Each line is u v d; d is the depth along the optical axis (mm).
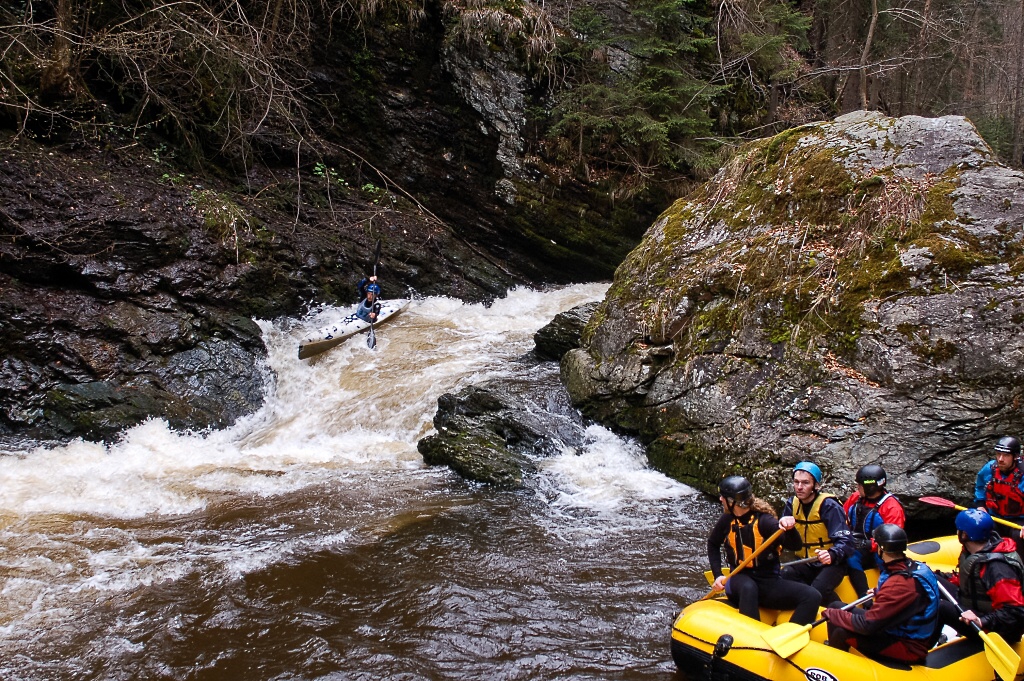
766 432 7578
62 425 9375
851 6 21047
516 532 6969
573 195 16094
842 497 6875
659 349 8930
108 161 12070
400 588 5887
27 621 5430
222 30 13031
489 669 4832
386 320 13000
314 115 15117
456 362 11391
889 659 3984
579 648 5070
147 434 9562
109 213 11055
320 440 9797
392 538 6816
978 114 23750
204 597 5750
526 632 5273
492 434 8867
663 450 8453
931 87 23094
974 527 4133
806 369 7578
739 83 17453
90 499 7801
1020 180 7414
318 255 13234
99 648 5102
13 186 10508
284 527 7074
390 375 11203
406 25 15422
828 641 4168
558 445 8781
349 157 15516
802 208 8492
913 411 6855
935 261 7195
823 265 7945
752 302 8266
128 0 13359
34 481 8227
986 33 24578
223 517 7324
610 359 9367
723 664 4246
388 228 14914
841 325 7484
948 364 6824
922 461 6734
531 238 15992
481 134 15734
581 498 7766
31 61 11805
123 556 6449
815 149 8734
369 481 8312
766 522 4336
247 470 8727
